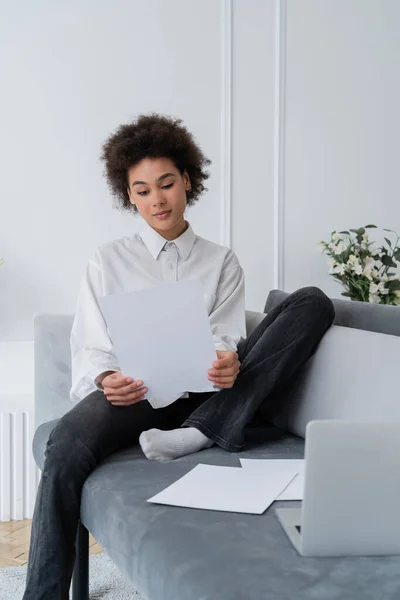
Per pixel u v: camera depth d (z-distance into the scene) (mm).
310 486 1092
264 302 3820
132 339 1674
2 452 2613
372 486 1106
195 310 1662
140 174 1982
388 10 3996
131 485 1469
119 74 3494
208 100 3656
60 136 3402
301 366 1884
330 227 3941
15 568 2170
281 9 3770
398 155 4059
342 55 3918
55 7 3373
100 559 2264
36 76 3355
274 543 1150
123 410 1740
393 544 1119
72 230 3438
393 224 4070
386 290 3547
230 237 3740
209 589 1002
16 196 3346
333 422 1093
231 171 3721
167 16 3562
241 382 1771
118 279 2035
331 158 3926
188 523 1239
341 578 1021
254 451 1724
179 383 1714
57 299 3426
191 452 1707
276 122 3791
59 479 1566
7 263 3346
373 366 1639
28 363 3088
